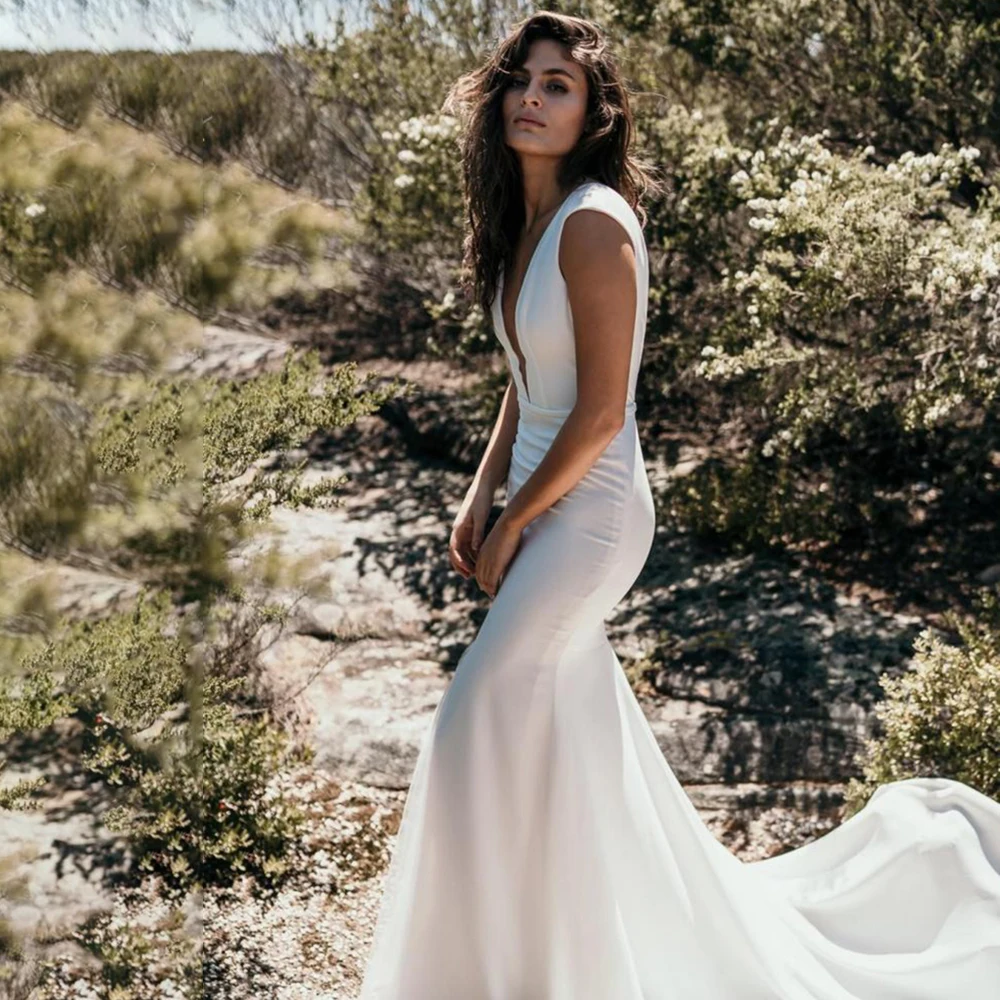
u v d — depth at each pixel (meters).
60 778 3.77
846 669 4.41
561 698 2.41
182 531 3.73
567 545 2.36
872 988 2.60
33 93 4.80
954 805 2.80
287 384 3.82
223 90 5.81
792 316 5.33
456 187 6.13
